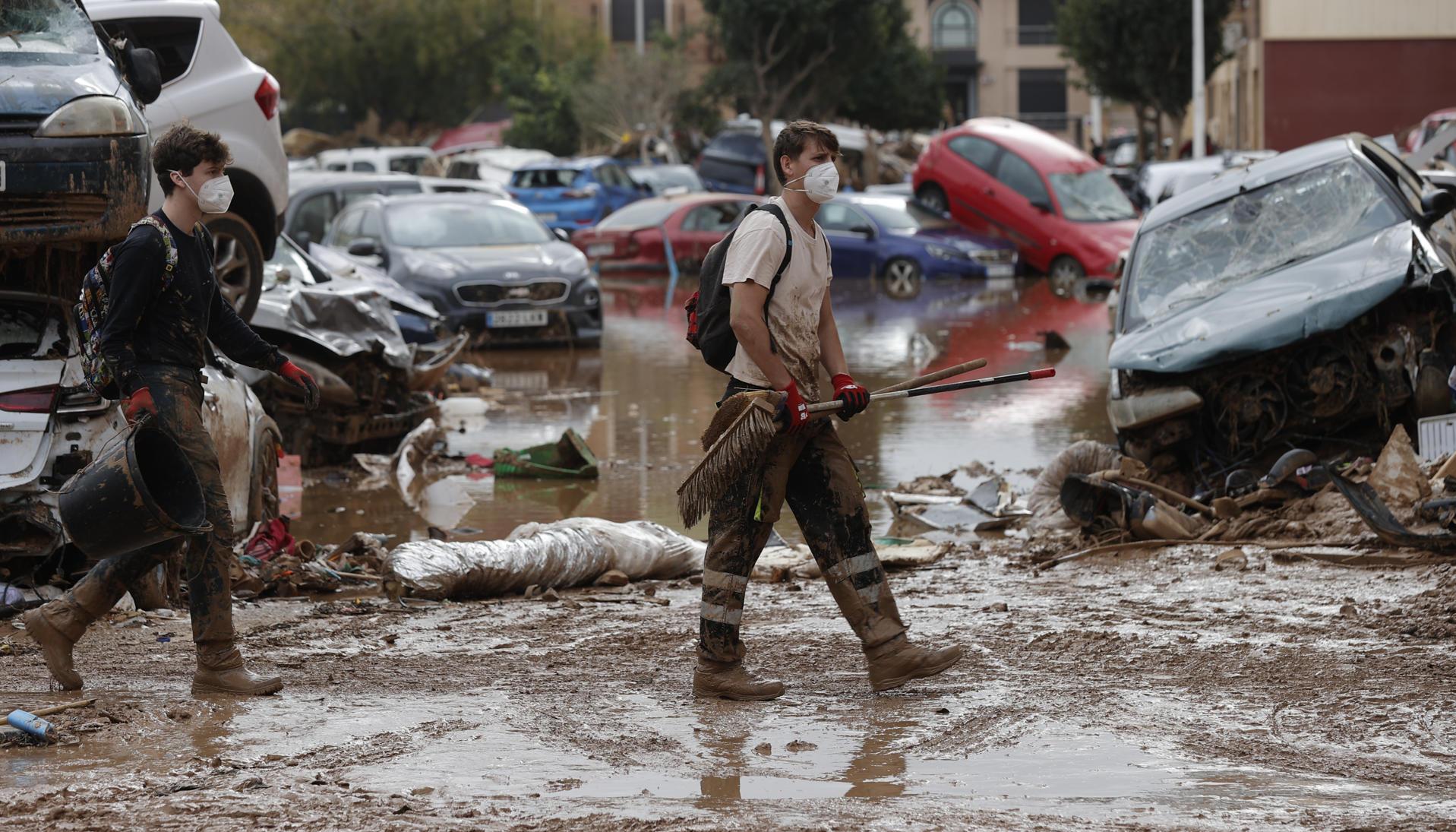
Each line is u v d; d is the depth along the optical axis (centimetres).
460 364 2572
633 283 4716
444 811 651
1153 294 1592
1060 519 1452
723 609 862
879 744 763
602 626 1084
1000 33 13188
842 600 872
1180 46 7406
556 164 6191
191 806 653
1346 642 959
